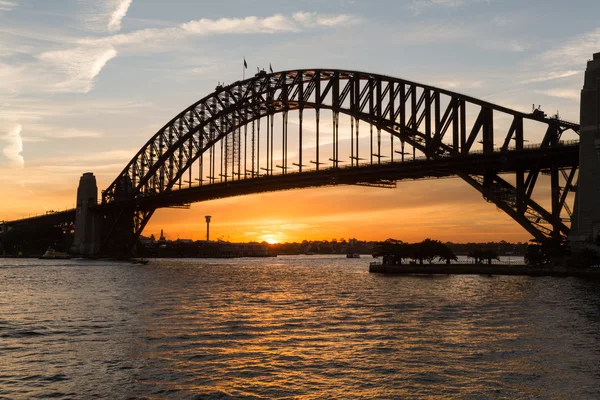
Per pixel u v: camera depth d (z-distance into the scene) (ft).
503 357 131.23
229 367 125.39
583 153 320.91
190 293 291.58
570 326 168.86
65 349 143.02
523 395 105.50
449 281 348.79
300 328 173.27
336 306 229.25
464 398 104.63
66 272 489.26
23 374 120.37
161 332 166.09
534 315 190.60
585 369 120.88
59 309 220.43
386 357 132.98
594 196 319.06
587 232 323.16
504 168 355.56
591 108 320.50
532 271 363.56
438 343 147.13
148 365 127.13
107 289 315.37
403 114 398.21
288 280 404.77
